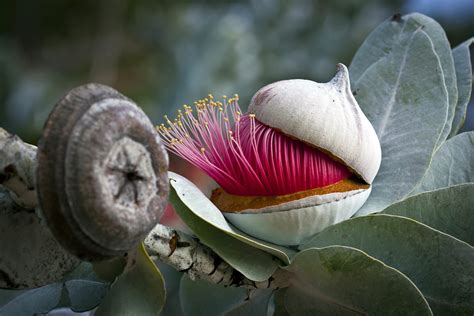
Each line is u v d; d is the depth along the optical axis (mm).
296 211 286
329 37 747
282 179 289
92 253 236
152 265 256
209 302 329
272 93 295
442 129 315
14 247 267
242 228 292
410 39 340
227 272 285
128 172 236
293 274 287
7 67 833
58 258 272
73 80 958
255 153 290
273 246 291
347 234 288
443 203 297
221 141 305
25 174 252
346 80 298
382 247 286
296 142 292
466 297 282
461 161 320
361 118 294
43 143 229
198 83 739
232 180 297
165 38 904
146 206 239
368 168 294
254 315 316
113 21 936
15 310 296
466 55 348
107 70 928
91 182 228
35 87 858
